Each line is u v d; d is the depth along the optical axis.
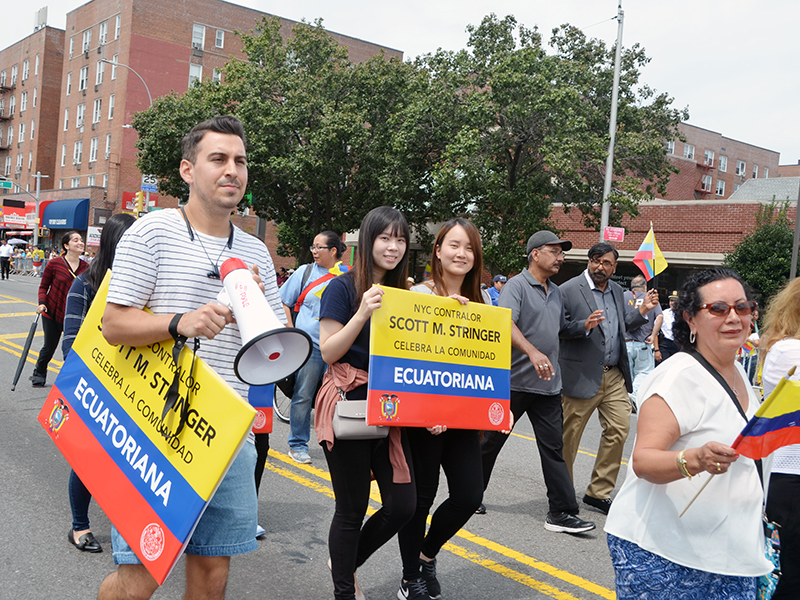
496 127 23.55
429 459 3.29
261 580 3.69
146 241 2.24
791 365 3.01
